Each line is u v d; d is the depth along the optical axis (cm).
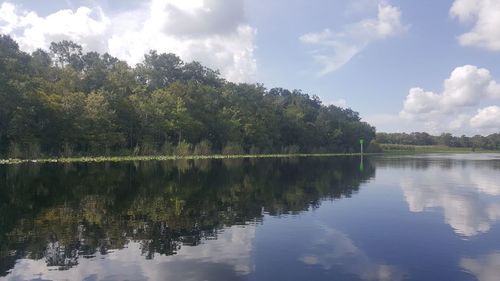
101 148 8456
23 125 7294
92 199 2923
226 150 11225
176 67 14025
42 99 7781
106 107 8588
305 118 16800
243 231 2038
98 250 1678
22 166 5641
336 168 6850
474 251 1739
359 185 4231
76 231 1989
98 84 9881
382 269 1494
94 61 12481
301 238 1912
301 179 4719
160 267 1477
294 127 14812
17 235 1900
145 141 9406
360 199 3200
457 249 1769
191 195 3216
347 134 17712
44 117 7806
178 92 11356
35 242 1786
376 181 4728
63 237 1873
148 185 3762
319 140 16075
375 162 9475
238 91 13575
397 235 2008
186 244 1781
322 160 9844
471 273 1463
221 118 11856
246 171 5656
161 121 9731
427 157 13962
